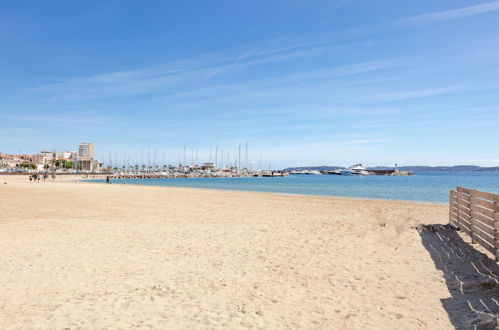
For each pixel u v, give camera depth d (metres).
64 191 36.31
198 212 18.50
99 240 10.76
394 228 13.00
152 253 9.11
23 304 5.53
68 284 6.54
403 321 4.92
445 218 15.88
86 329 4.66
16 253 8.98
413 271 7.41
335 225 13.90
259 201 25.84
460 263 8.00
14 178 101.62
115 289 6.27
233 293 6.11
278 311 5.32
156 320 4.96
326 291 6.21
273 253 9.14
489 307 5.32
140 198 27.98
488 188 61.53
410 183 87.94
